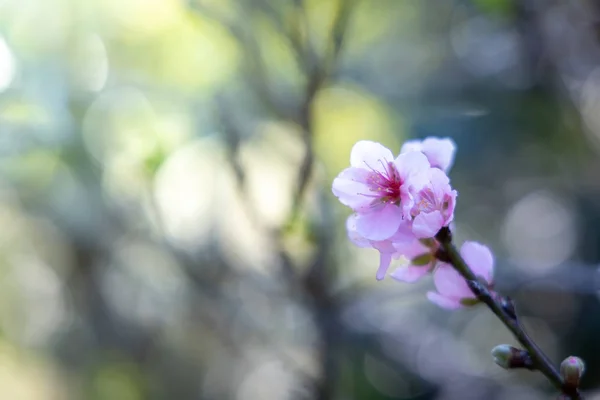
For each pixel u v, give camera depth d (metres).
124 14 0.91
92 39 0.89
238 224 0.88
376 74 1.04
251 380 1.02
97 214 0.91
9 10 0.84
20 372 1.14
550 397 1.02
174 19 0.90
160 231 0.80
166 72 0.95
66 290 1.04
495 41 1.07
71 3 0.87
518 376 1.07
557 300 1.11
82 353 1.06
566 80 1.01
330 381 0.73
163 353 1.03
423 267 0.56
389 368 1.01
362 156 0.56
